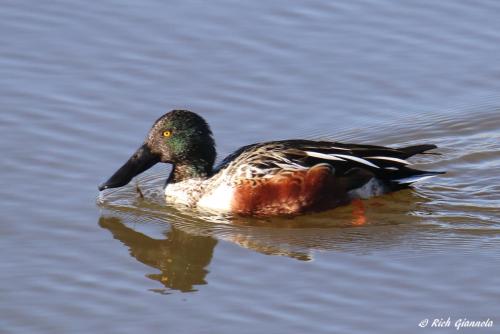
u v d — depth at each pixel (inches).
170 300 563.2
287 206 653.3
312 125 732.7
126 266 599.2
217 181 667.4
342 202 659.4
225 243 625.0
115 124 724.7
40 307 555.5
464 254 602.5
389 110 748.6
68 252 610.5
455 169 708.7
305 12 834.8
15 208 646.5
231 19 826.8
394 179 668.7
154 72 773.9
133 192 687.1
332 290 567.2
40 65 775.1
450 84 770.2
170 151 673.6
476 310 546.0
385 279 576.4
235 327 536.1
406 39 808.3
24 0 839.1
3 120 721.0
